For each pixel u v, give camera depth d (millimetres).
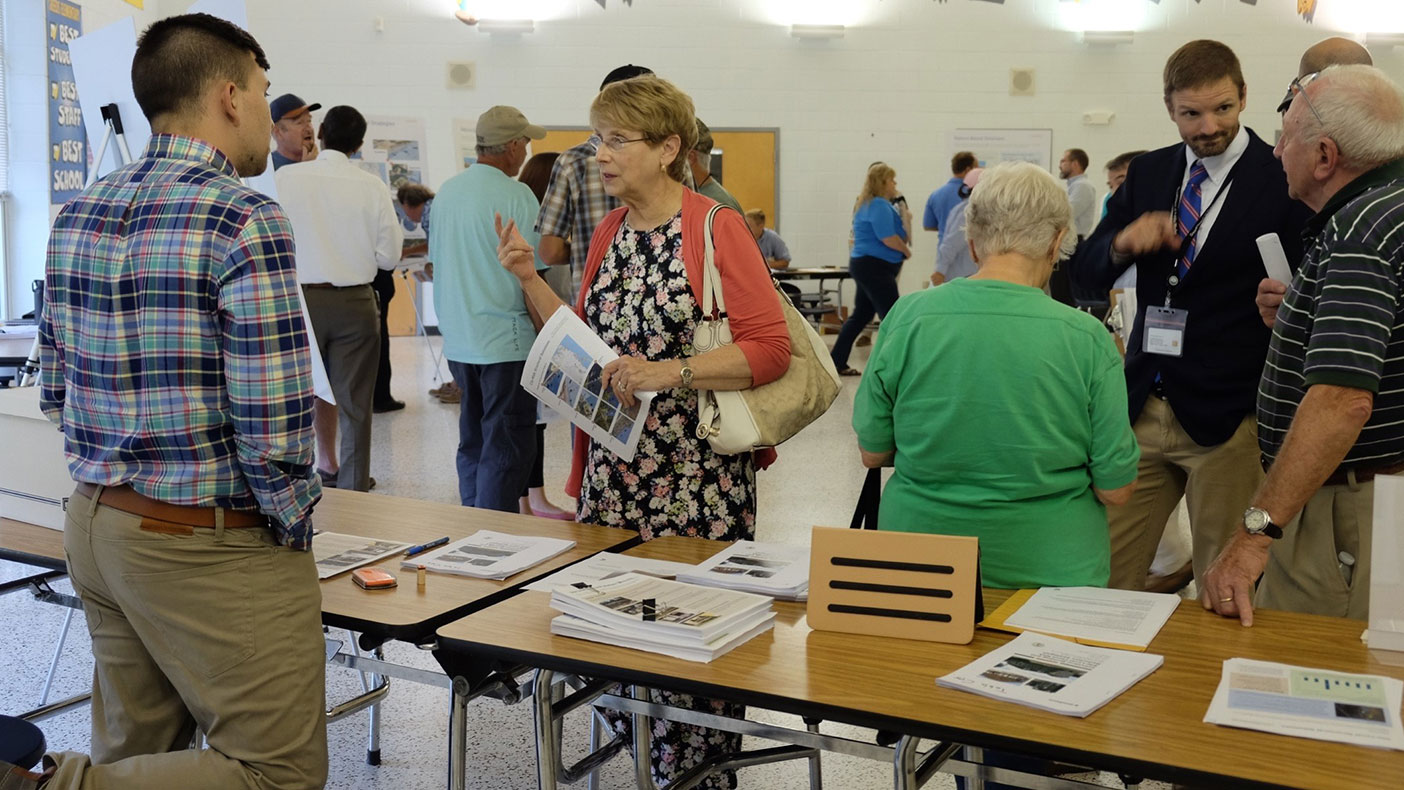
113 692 1875
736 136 11656
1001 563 1955
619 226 2447
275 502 1715
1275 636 1767
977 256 1975
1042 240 1900
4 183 8844
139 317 1683
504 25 11305
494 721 3090
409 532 2473
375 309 4859
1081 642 1718
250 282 1650
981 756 1983
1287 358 2055
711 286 2324
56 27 9023
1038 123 11680
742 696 1561
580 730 3051
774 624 1845
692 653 1668
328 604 1980
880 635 1788
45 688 2988
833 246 11859
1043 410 1869
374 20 11328
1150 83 11578
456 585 2092
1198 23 11492
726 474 2436
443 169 11625
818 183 11773
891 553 1788
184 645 1744
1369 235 1816
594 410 2357
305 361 1715
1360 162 1895
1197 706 1499
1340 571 2072
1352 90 1888
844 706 1503
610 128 2279
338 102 11461
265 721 1761
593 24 11469
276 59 11352
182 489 1698
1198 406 2633
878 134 11703
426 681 2057
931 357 1910
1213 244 2562
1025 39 11555
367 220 4684
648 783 2250
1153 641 1740
